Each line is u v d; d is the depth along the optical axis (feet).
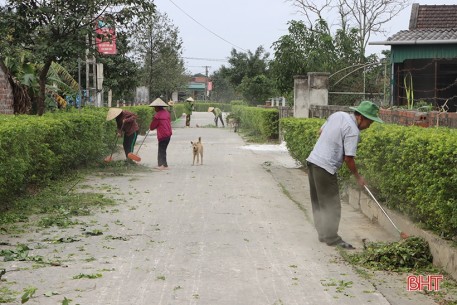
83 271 21.17
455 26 73.77
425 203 23.47
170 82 146.82
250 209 33.86
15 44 49.90
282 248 24.98
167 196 38.24
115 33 51.88
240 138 97.91
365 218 31.94
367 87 76.59
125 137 54.13
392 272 21.89
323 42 82.38
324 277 20.85
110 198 37.04
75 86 73.15
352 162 26.07
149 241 25.98
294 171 51.98
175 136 101.81
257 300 18.26
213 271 21.34
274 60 83.97
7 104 51.34
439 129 26.68
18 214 30.96
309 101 64.34
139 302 17.94
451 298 18.86
